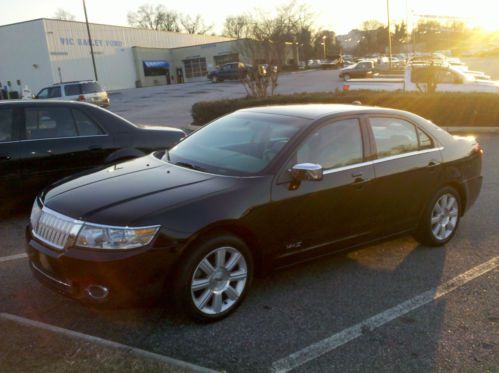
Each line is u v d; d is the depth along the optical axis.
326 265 4.58
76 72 46.84
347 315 3.64
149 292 3.20
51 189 3.87
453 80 16.31
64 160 6.00
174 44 62.84
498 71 43.91
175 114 21.22
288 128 4.14
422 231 4.91
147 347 3.20
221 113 14.98
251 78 17.44
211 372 2.74
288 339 3.30
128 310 3.67
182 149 4.55
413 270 4.47
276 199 3.69
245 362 3.04
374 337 3.34
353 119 4.36
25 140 5.79
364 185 4.21
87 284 3.14
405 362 3.05
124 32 53.16
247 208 3.53
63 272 3.21
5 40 44.81
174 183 3.66
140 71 55.53
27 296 3.89
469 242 5.19
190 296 3.34
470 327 3.47
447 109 13.74
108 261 3.08
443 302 3.85
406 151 4.66
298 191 3.80
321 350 3.18
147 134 6.60
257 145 4.11
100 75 50.12
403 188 4.55
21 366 2.75
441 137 5.04
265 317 3.60
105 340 3.02
